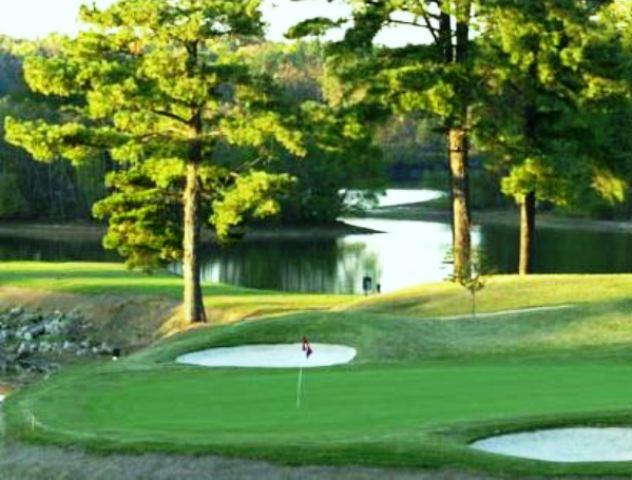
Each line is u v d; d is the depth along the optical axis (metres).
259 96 60.03
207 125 62.25
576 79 65.44
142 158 63.59
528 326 47.38
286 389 30.98
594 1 66.56
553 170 63.38
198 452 24.16
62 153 60.53
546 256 119.88
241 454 23.84
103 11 58.28
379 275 105.94
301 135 58.59
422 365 38.16
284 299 69.88
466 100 62.06
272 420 26.66
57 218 169.12
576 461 22.97
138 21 57.09
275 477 23.12
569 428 24.70
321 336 44.97
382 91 61.41
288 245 140.50
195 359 42.59
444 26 63.28
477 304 56.19
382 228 166.75
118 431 26.45
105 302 70.50
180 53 58.16
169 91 57.06
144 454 24.56
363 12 63.28
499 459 22.70
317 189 159.88
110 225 64.69
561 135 67.69
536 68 64.50
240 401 29.48
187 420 27.34
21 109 167.00
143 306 69.00
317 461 23.23
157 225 64.56
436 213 192.12
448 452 23.06
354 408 27.55
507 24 61.81
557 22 63.16
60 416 28.70
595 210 158.50
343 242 144.50
